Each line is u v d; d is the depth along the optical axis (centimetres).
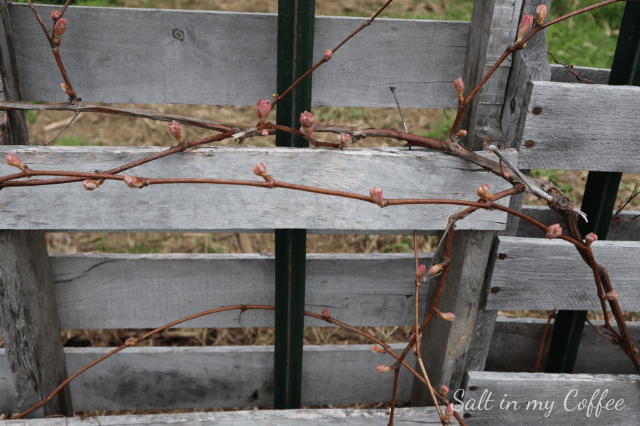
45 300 160
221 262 172
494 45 122
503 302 150
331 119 318
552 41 362
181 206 125
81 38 142
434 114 329
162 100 154
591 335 207
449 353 157
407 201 108
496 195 115
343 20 147
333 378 204
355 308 188
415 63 153
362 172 123
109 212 124
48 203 122
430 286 182
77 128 298
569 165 129
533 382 160
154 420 151
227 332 240
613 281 150
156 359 194
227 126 121
